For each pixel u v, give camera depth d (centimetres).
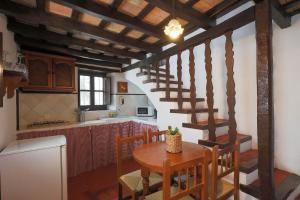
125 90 479
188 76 364
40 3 205
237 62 280
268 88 171
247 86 269
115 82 462
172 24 167
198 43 251
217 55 312
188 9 229
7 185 188
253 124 263
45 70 317
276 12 192
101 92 459
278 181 205
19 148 201
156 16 252
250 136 259
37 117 339
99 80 455
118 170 209
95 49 325
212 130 226
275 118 240
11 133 246
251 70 264
